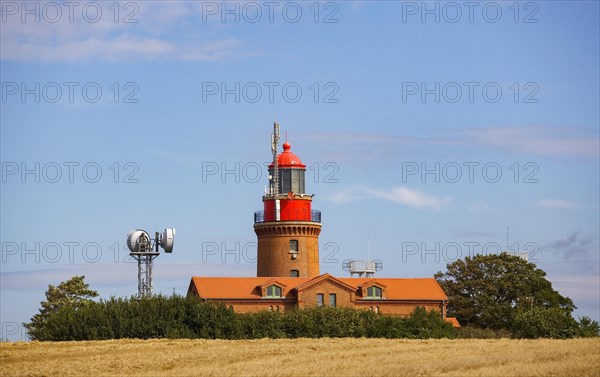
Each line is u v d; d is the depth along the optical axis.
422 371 154.50
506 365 160.25
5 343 197.50
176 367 162.75
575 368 157.12
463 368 158.12
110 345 194.50
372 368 157.00
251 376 152.25
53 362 169.62
